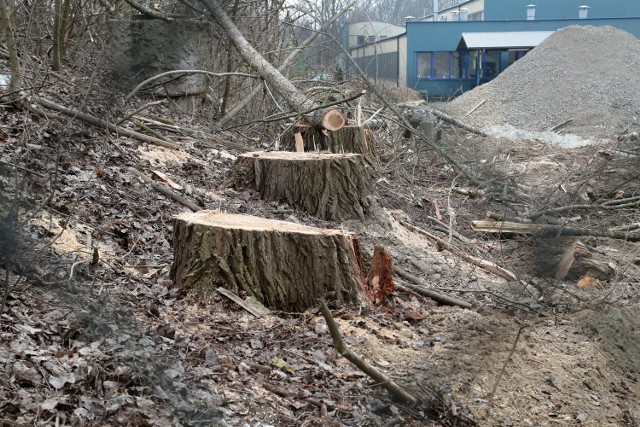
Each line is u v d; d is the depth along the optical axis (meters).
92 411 3.89
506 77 27.41
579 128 23.73
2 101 8.48
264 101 14.62
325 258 6.22
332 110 11.02
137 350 4.57
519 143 19.53
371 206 9.15
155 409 4.09
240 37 12.96
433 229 10.59
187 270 6.07
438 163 14.31
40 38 11.40
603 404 5.91
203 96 14.12
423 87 34.97
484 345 6.07
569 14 44.22
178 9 13.89
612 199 12.97
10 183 6.22
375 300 6.74
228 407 4.43
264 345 5.47
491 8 44.62
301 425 4.50
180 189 8.72
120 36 12.77
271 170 9.05
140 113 11.26
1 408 3.70
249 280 6.04
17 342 4.33
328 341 5.62
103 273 6.08
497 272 9.05
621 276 9.48
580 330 7.15
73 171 7.59
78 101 8.18
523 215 11.12
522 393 5.68
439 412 5.01
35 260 5.14
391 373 5.33
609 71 25.94
